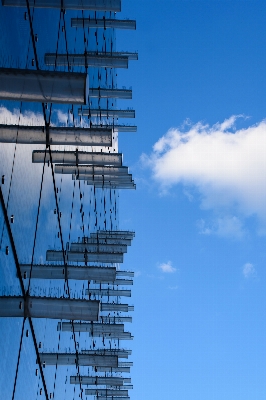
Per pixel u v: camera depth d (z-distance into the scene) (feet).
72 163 49.44
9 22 30.99
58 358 51.57
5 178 30.99
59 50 47.16
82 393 74.08
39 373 43.62
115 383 76.59
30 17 36.47
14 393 34.81
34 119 37.86
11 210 32.48
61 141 37.17
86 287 73.61
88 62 58.29
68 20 51.90
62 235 51.31
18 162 34.04
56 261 48.03
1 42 29.19
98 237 75.36
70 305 36.65
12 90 27.84
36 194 39.73
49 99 28.04
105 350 87.10
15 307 34.17
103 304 87.04
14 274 33.78
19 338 35.86
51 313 36.37
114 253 58.59
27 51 35.55
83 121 65.26
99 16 81.15
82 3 40.63
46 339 45.85
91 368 82.69
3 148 30.50
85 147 67.62
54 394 50.96
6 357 32.22
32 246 38.58
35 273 39.45
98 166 52.95
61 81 27.63
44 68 40.86
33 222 38.83
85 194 68.74
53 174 46.47
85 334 73.72
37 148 39.70
